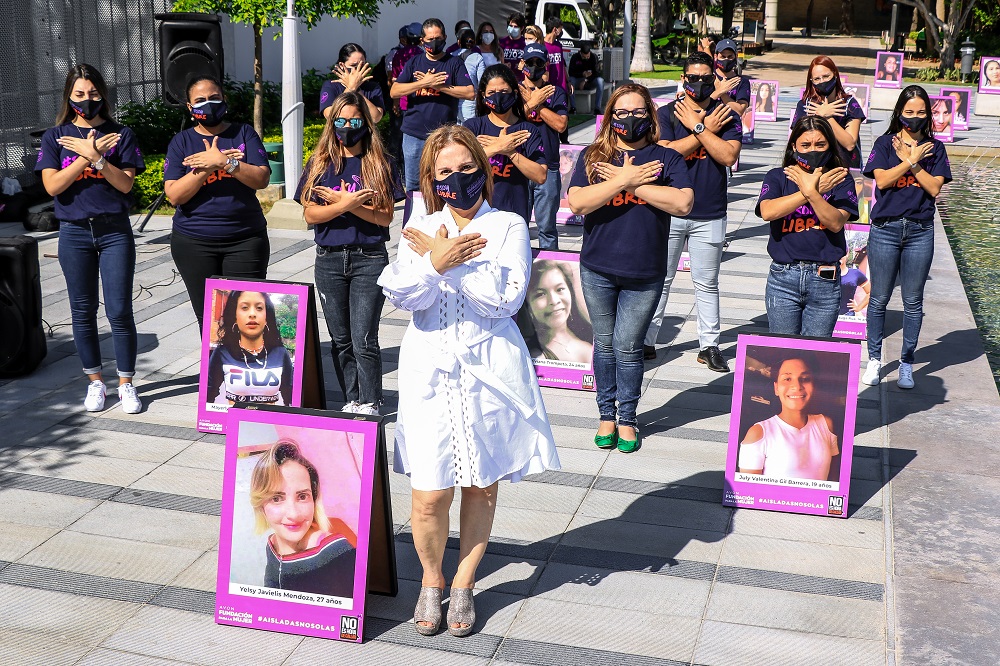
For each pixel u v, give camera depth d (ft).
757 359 16.67
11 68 41.27
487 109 22.65
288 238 35.47
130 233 20.24
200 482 17.66
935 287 29.63
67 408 20.84
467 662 12.82
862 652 13.02
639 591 14.40
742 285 30.37
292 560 13.33
